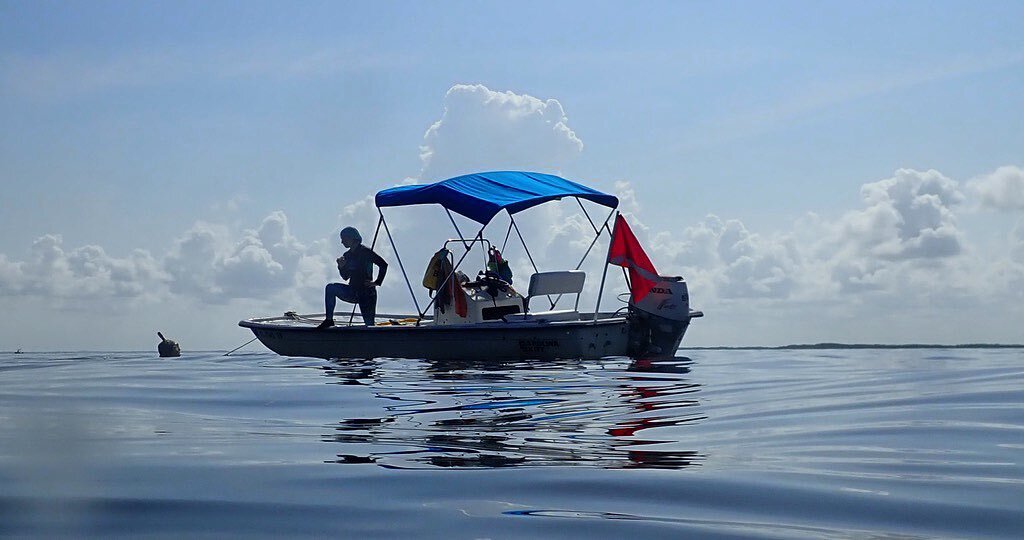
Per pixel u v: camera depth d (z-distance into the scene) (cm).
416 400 650
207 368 1064
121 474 355
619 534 257
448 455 394
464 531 263
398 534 262
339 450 412
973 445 405
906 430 458
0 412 591
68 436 469
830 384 781
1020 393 643
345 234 1262
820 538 249
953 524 262
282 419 545
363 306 1261
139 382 855
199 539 259
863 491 308
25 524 277
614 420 523
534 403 622
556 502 298
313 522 277
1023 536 248
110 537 261
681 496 305
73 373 996
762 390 723
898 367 1034
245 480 341
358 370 984
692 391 717
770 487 317
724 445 418
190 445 432
